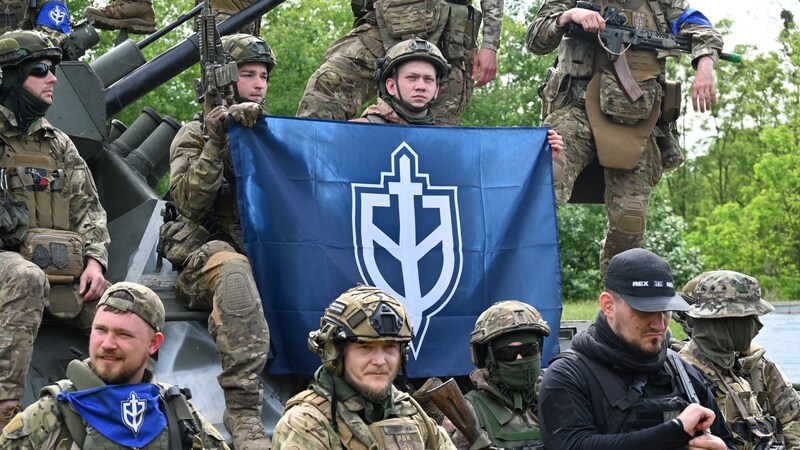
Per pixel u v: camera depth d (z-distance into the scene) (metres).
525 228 9.27
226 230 8.77
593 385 6.39
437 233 8.99
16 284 7.44
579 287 25.61
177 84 28.00
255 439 7.92
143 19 11.56
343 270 8.66
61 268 8.01
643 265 6.41
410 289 8.82
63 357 8.09
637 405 6.36
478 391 7.95
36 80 8.09
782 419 8.69
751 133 47.31
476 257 9.07
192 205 8.50
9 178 8.05
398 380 8.62
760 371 8.68
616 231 10.89
